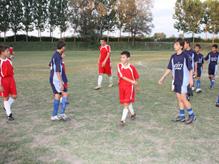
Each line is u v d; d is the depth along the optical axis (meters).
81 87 11.41
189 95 8.95
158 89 11.03
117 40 65.38
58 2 56.81
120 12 62.72
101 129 6.11
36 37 56.91
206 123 6.60
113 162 4.50
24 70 17.72
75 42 59.72
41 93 10.05
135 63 23.81
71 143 5.31
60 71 6.51
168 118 6.98
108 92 10.32
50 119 6.88
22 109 7.82
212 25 63.34
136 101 8.84
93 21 59.41
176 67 6.50
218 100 8.24
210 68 11.41
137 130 6.05
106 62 11.06
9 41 53.91
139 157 4.69
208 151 4.95
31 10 54.00
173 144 5.27
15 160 4.58
